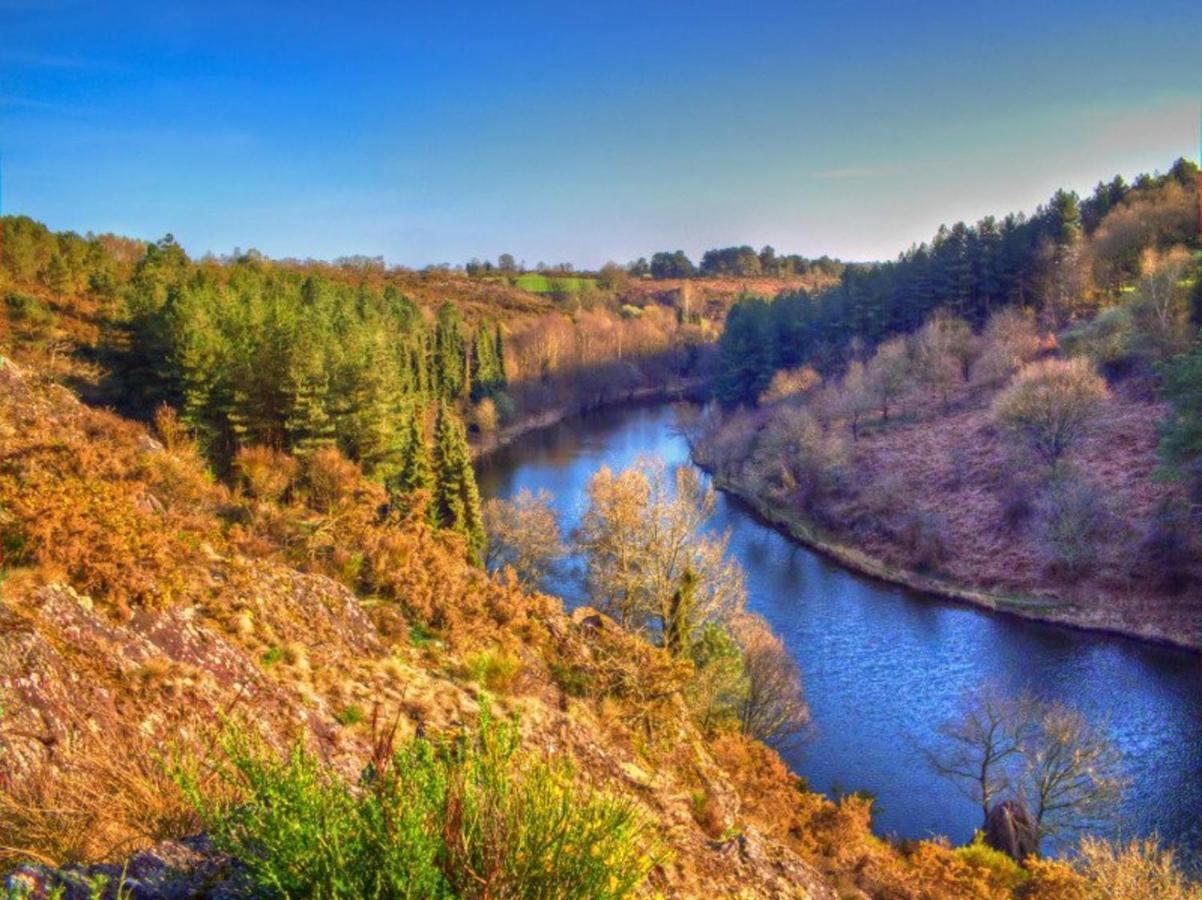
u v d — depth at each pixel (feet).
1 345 143.84
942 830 93.09
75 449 46.80
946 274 325.62
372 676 40.40
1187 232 286.46
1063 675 126.82
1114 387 217.36
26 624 26.89
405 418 174.70
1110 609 145.79
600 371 408.05
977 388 260.62
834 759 107.14
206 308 172.35
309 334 150.92
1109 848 70.79
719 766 61.16
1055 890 62.80
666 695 55.21
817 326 361.10
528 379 374.43
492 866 12.21
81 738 23.32
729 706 94.12
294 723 32.37
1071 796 94.79
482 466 265.75
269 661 36.68
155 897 13.61
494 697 43.01
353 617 45.52
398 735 35.47
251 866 12.76
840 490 218.79
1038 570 160.97
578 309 578.25
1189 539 151.12
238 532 49.62
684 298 634.43
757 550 194.80
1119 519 162.20
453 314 419.33
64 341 170.91
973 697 116.57
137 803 19.21
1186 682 122.93
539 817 12.50
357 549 56.65
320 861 11.62
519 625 55.11
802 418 239.91
